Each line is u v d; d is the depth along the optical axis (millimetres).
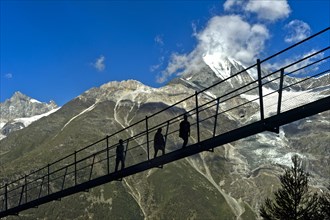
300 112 22953
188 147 29422
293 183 32250
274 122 24016
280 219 32000
